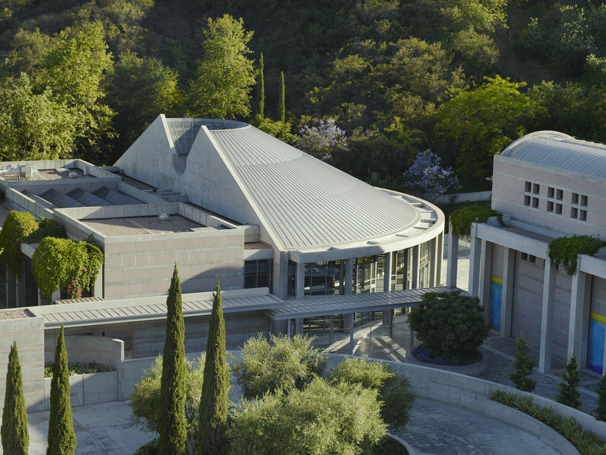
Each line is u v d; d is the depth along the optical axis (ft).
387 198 219.61
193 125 234.58
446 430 125.39
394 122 341.82
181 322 102.06
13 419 94.79
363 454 97.30
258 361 116.78
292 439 93.45
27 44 393.91
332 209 193.77
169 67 404.36
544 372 153.48
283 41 427.74
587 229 152.05
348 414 96.22
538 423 122.72
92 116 342.85
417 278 193.57
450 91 341.41
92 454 118.21
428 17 402.11
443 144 344.69
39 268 151.94
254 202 184.14
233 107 353.92
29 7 458.09
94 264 154.61
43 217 194.29
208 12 456.45
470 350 157.38
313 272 173.99
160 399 103.81
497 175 179.73
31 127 289.53
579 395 126.72
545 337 152.46
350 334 165.17
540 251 152.76
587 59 376.07
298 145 328.90
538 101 337.52
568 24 396.57
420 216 215.72
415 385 145.07
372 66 379.35
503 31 410.31
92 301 151.33
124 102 348.38
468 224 176.45
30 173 241.35
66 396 95.91
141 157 241.96
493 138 325.83
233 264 168.76
